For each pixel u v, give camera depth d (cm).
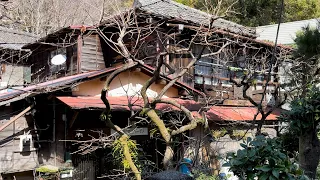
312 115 579
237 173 388
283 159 366
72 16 2134
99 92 1014
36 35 1991
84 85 984
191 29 1081
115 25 1038
